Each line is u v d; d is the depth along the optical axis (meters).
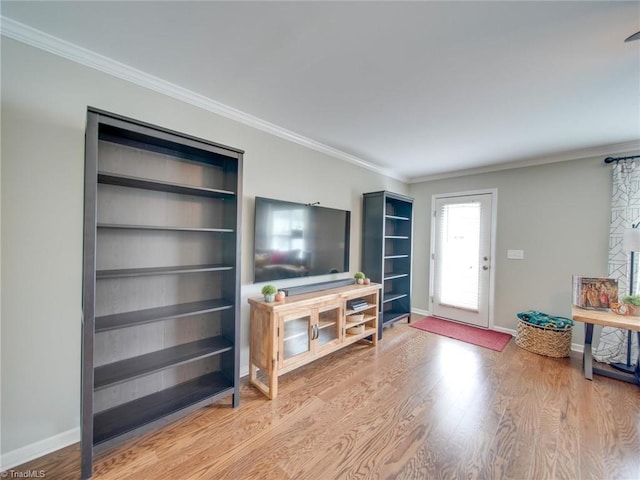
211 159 2.17
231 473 1.46
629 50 1.52
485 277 3.89
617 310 2.61
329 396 2.18
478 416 1.95
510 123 2.51
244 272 2.47
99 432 1.54
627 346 2.69
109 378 1.58
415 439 1.72
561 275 3.32
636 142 2.85
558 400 2.15
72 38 1.53
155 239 1.97
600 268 3.08
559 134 2.72
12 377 1.48
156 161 1.97
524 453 1.62
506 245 3.73
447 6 1.25
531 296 3.53
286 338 2.31
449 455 1.60
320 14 1.32
